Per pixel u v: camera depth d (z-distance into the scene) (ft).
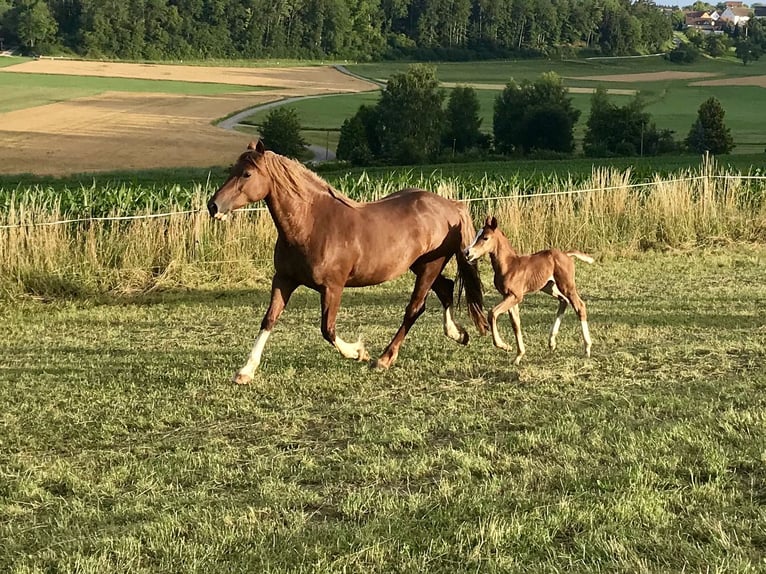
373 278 27.55
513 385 26.03
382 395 25.53
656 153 234.58
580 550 14.89
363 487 18.33
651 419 21.62
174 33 442.91
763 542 14.97
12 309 41.86
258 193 25.53
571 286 29.19
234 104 314.35
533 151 239.50
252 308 41.34
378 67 461.37
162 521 16.61
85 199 52.03
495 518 15.96
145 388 26.76
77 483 19.06
